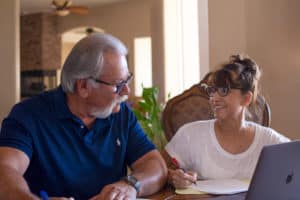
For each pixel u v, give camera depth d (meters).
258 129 1.78
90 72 1.45
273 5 3.01
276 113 3.02
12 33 5.82
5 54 5.83
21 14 10.21
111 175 1.58
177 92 5.48
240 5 3.24
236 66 1.72
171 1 5.51
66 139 1.52
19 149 1.40
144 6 8.62
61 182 1.50
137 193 1.43
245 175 1.73
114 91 1.48
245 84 1.70
